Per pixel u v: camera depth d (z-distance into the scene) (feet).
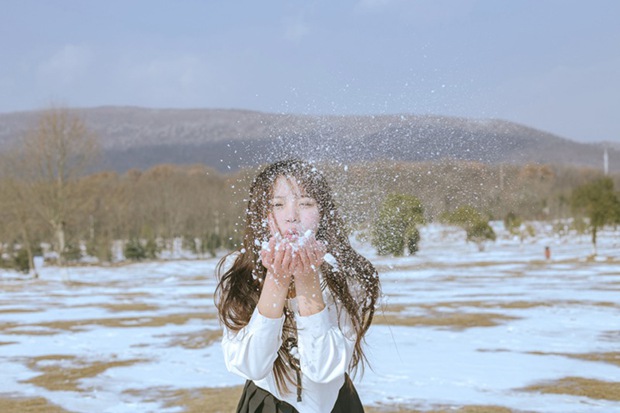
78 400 33.91
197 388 36.42
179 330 61.11
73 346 52.39
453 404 31.37
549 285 103.91
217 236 286.05
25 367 43.45
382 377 36.60
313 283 6.48
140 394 35.24
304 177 6.00
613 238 278.67
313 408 6.80
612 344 48.42
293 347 6.77
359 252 6.20
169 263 242.78
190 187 311.47
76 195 204.03
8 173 199.41
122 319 71.15
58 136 198.49
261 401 6.86
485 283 109.19
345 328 6.82
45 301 99.66
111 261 255.70
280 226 6.32
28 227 204.33
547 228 297.53
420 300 80.53
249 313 6.76
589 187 202.90
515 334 53.47
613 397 32.65
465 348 46.50
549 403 31.55
